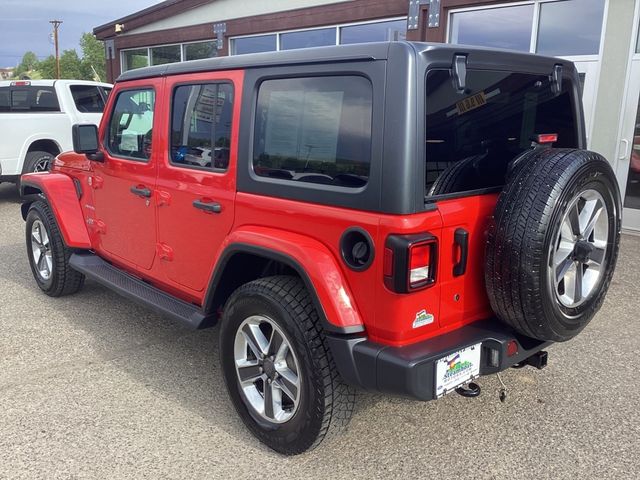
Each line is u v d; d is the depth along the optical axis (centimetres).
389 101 238
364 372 253
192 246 349
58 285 509
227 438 311
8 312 492
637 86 735
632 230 768
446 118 258
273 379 293
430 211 245
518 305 252
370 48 246
